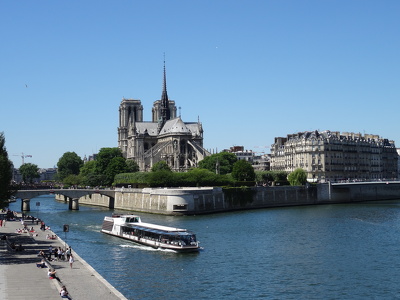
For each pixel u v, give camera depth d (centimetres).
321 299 7806
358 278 9006
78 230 15238
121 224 13662
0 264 8862
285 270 9594
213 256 10912
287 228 15212
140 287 8406
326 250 11531
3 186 11700
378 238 13225
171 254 11169
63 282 7688
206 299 7762
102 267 9888
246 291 8188
